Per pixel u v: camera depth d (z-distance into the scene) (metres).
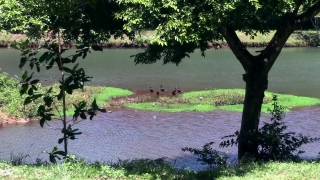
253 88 10.29
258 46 50.72
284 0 8.01
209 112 21.17
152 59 11.47
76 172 6.94
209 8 7.59
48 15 8.37
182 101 23.34
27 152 14.77
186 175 7.27
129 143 16.08
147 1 7.38
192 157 13.92
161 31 7.65
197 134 17.31
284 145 9.54
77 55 7.61
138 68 36.12
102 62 39.25
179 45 10.92
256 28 10.65
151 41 7.61
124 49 48.94
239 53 10.18
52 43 7.51
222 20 7.61
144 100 24.02
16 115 19.53
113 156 14.41
